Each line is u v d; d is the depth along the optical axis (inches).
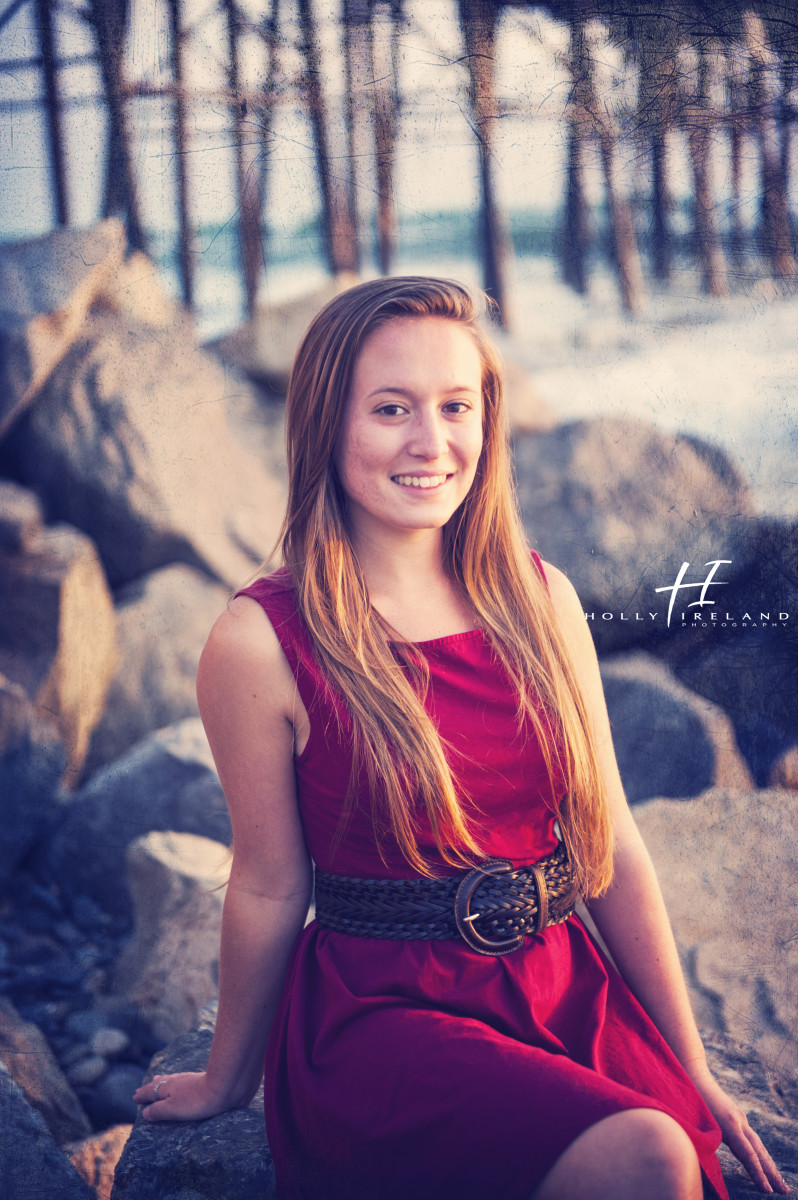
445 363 45.4
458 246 133.6
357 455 46.0
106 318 144.3
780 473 114.5
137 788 111.0
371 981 45.0
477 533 50.0
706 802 92.4
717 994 72.4
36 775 114.1
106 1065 82.9
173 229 103.7
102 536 145.3
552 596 52.5
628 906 50.9
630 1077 45.4
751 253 108.1
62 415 144.5
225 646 45.8
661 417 125.0
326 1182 42.3
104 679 133.2
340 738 45.0
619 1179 35.0
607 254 115.4
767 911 80.1
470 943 45.0
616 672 109.9
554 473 133.4
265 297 147.0
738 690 106.4
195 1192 49.1
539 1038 43.8
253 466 161.0
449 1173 38.4
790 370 114.6
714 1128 45.9
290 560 48.6
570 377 138.7
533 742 46.9
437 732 45.8
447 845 45.2
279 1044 46.9
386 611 48.6
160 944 90.7
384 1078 41.2
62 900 107.9
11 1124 64.1
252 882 48.6
